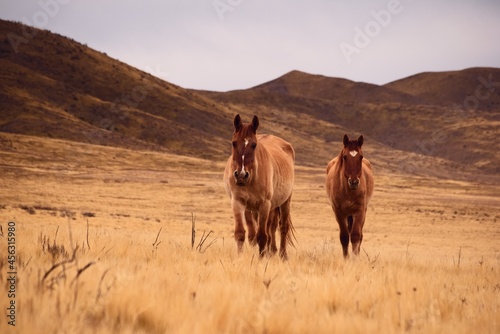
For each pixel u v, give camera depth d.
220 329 3.87
